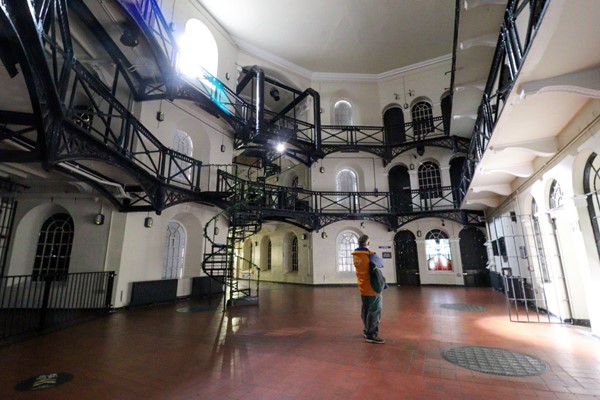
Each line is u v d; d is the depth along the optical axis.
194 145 9.13
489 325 4.95
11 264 6.41
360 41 11.62
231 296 7.11
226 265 7.30
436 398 2.45
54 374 2.96
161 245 7.54
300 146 11.35
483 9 5.38
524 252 6.57
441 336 4.30
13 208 6.64
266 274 14.77
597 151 3.53
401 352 3.60
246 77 10.94
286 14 10.15
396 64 13.06
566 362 3.23
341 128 12.48
